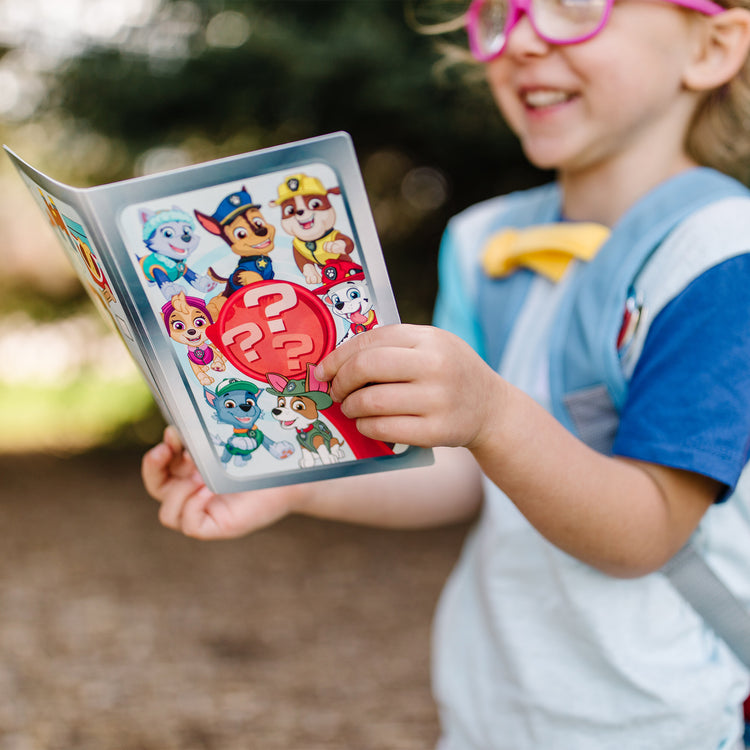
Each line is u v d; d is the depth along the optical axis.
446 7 2.43
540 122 1.09
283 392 0.75
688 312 0.88
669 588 0.95
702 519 0.95
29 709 2.80
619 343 0.96
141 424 7.31
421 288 5.52
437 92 3.90
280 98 4.21
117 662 3.19
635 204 1.03
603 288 0.99
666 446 0.84
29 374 9.44
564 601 1.01
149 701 2.90
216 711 2.84
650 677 0.95
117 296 0.71
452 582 1.32
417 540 4.79
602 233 1.07
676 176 1.02
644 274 0.96
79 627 3.50
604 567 0.88
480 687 1.12
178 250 0.69
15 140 5.46
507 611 1.07
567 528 0.82
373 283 0.70
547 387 1.07
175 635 3.46
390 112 4.12
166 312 0.71
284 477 0.81
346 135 0.64
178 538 4.81
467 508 1.26
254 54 3.97
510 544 1.07
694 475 0.85
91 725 2.72
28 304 6.68
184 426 0.78
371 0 3.91
